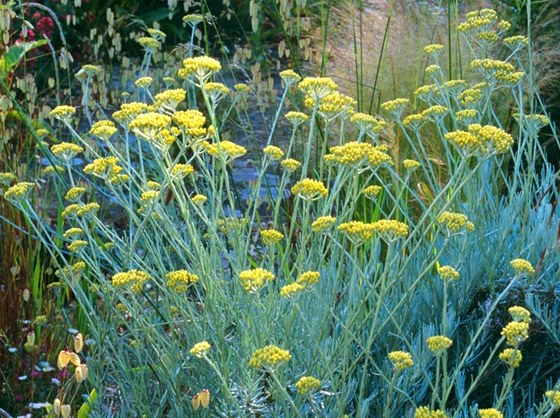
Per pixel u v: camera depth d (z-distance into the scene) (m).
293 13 5.32
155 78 4.73
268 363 1.83
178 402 2.32
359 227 2.08
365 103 4.43
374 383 2.47
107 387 2.80
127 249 2.52
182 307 2.49
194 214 3.43
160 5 8.61
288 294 1.97
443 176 3.92
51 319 3.31
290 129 5.04
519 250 2.71
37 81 6.61
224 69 6.89
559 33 4.88
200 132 2.25
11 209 3.44
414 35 4.65
